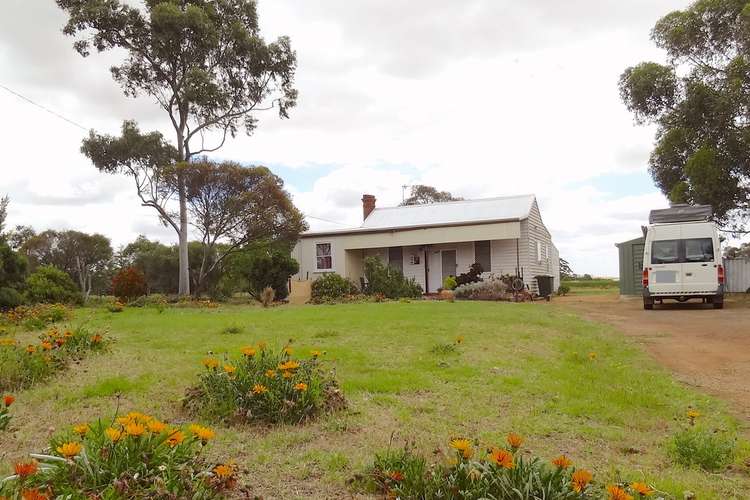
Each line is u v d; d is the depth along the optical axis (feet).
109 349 25.66
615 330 37.01
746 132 62.34
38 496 6.48
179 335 31.73
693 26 67.56
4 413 13.26
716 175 63.26
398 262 89.56
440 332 31.86
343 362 23.08
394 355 24.85
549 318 41.19
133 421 9.36
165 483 8.34
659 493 10.30
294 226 76.38
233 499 9.62
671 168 71.72
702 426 14.89
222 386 15.79
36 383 18.81
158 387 18.61
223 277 85.30
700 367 24.16
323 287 71.00
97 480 8.44
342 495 10.43
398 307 49.67
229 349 26.09
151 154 82.69
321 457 12.28
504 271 83.20
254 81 91.40
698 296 52.24
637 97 71.36
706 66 68.80
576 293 105.60
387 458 11.11
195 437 9.99
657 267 52.85
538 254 89.97
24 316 41.32
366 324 35.45
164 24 80.74
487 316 40.29
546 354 26.11
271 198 74.49
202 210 74.95
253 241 77.00
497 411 16.42
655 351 28.58
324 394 16.06
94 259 149.07
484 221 79.77
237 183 73.36
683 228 52.75
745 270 75.51
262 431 14.19
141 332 33.50
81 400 16.94
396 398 17.66
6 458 11.68
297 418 14.92
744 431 15.02
